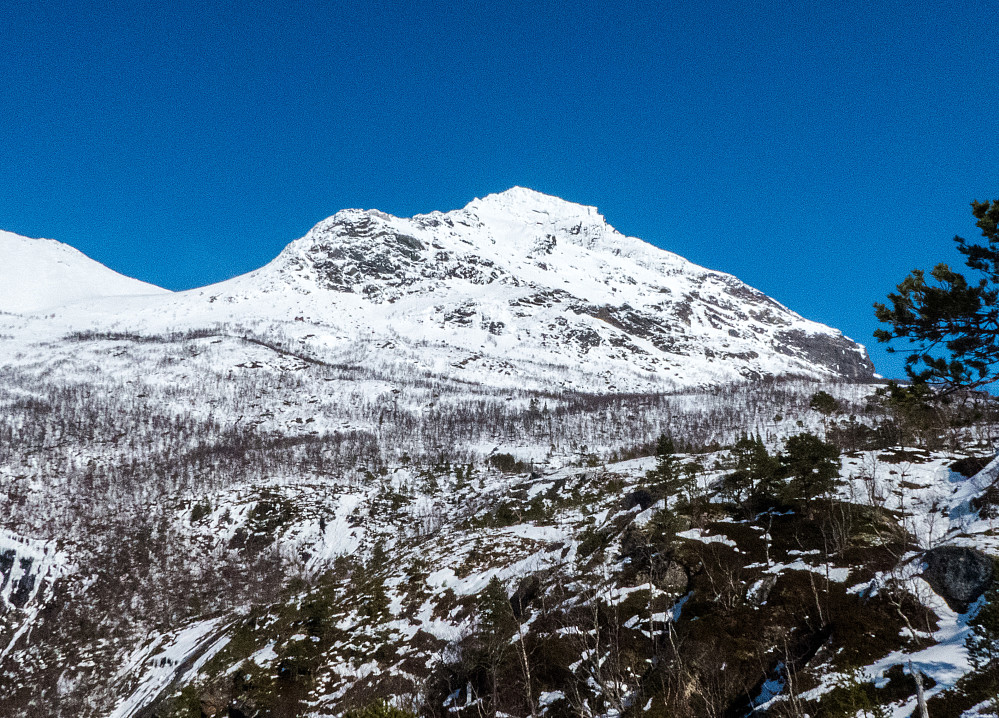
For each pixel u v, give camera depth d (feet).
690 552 148.46
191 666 179.93
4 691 202.90
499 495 317.22
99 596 252.21
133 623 235.81
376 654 158.81
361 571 229.25
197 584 262.88
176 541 299.38
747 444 193.47
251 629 185.68
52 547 286.25
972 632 94.84
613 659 119.34
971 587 107.34
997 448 177.27
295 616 184.96
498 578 181.16
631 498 216.13
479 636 142.41
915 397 49.14
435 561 212.02
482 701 123.24
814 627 112.57
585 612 139.23
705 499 184.14
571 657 126.21
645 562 149.48
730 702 104.53
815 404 249.96
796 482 157.58
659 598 135.95
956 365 46.47
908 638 101.81
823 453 154.92
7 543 290.76
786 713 91.56
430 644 156.46
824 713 87.81
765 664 108.88
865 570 124.88
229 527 312.29
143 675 198.70
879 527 144.46
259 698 146.10
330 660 160.56
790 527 152.76
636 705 106.22
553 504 269.85
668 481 209.15
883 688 89.35
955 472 170.19
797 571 130.21
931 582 113.19
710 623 121.70
